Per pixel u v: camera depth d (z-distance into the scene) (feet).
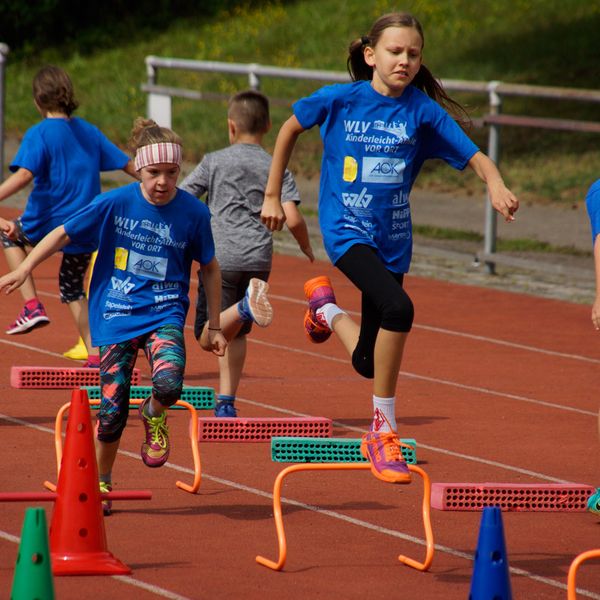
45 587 29.09
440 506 42.83
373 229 41.55
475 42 217.77
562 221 143.54
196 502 43.83
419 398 63.57
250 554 38.14
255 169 54.80
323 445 46.39
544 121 97.45
